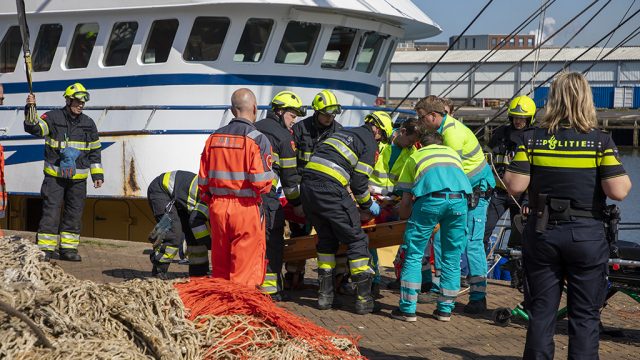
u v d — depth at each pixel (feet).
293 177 24.94
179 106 37.50
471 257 24.88
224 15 37.04
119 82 38.88
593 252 15.28
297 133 26.13
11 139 41.06
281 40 37.83
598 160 15.33
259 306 15.33
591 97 15.60
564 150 15.46
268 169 21.22
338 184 23.49
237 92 21.74
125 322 13.58
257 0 35.88
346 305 25.44
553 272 15.72
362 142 23.75
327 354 15.43
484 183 24.81
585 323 15.47
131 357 12.38
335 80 39.88
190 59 37.73
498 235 37.19
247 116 21.71
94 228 41.22
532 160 15.80
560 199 15.44
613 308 26.23
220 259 21.77
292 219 27.17
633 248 20.72
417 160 22.99
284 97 25.22
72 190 31.68
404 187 23.45
